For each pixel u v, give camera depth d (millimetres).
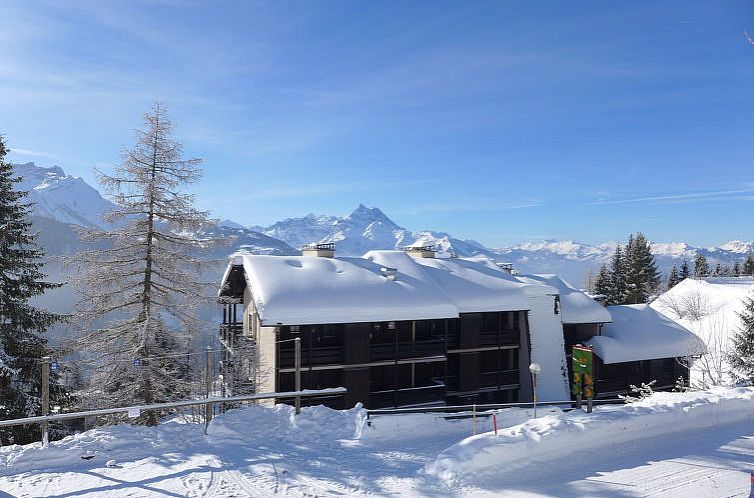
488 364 31156
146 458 11273
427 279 29109
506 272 34594
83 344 20359
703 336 46406
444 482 9984
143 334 20047
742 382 29672
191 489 9641
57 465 10812
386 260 30797
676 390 31844
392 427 13648
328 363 25047
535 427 11922
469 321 29609
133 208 20812
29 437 20406
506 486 9852
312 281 25828
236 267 30688
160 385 20484
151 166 21016
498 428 15141
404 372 28109
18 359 20641
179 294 21469
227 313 32688
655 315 36125
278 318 23188
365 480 10234
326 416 14086
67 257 19984
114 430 12398
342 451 12141
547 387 29406
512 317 31781
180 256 21328
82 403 20906
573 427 12023
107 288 20609
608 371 32156
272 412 14000
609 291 79188
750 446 12281
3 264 20891
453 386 29719
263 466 10891
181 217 21266
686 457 11492
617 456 11492
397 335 26969
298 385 14422
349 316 24281
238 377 26828
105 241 20609
